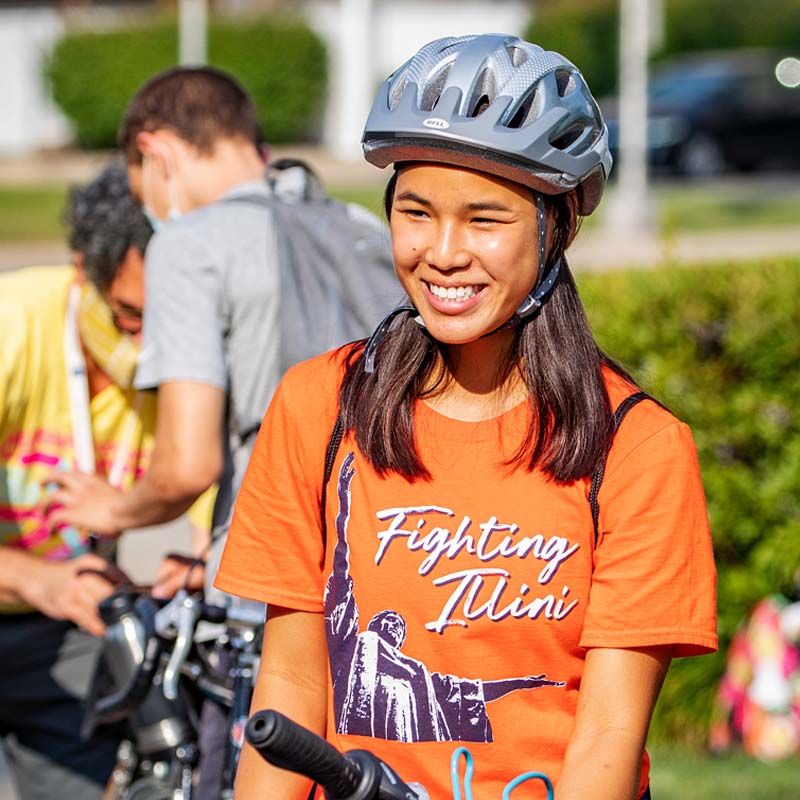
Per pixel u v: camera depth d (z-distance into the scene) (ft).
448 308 12.22
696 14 198.49
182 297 18.30
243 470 18.48
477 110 12.08
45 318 20.89
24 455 20.84
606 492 12.17
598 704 12.03
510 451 12.33
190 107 20.03
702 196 132.36
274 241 18.60
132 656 17.60
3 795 26.89
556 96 12.08
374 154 12.34
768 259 35.70
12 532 20.98
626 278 33.50
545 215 12.32
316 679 12.92
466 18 190.19
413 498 12.35
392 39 188.03
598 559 12.19
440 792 12.23
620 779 11.74
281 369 18.24
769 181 145.69
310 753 10.28
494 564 12.14
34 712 21.74
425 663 12.24
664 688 32.24
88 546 21.66
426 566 12.23
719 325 32.14
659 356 32.07
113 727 19.31
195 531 20.99
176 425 18.01
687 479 12.25
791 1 199.62
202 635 17.99
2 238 105.19
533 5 194.70
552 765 12.22
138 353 20.47
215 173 20.07
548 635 12.14
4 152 189.98
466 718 12.19
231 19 182.80
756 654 31.30
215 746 17.90
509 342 12.64
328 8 186.80
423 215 12.18
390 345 12.75
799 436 31.89
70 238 20.49
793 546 31.68
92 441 21.36
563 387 12.30
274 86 179.52
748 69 149.89
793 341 31.65
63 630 21.61
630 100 108.68
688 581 12.14
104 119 180.04
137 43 178.29
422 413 12.64
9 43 190.90
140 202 20.34
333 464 12.71
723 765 30.71
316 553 12.89
